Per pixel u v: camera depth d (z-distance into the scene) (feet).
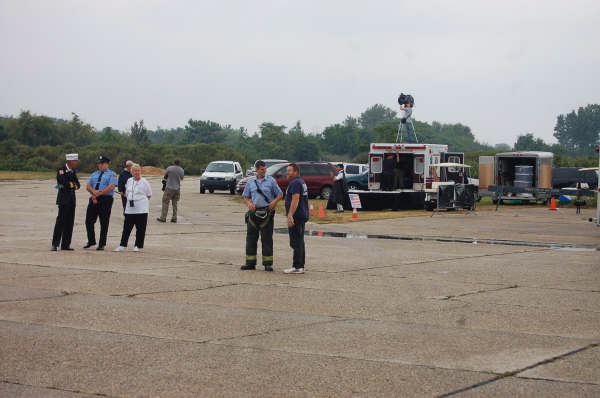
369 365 21.90
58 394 18.98
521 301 32.53
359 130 514.68
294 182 39.99
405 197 97.45
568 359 22.75
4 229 64.08
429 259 47.19
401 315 29.27
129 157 304.30
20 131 373.81
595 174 147.54
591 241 60.75
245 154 404.16
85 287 34.58
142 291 33.83
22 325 26.58
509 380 20.48
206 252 49.21
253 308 30.37
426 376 20.81
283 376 20.70
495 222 79.25
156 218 80.02
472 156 258.16
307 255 48.65
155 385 19.77
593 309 30.81
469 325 27.53
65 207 48.52
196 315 28.76
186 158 318.24
